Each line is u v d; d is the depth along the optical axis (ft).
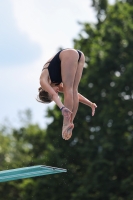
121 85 226.79
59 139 233.96
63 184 225.15
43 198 227.61
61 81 85.61
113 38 238.07
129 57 236.63
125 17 247.91
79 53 85.71
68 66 83.82
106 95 239.30
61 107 81.15
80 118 237.25
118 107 229.66
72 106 83.71
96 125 234.58
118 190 218.38
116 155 222.07
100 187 217.77
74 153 230.27
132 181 211.20
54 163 225.76
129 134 226.58
